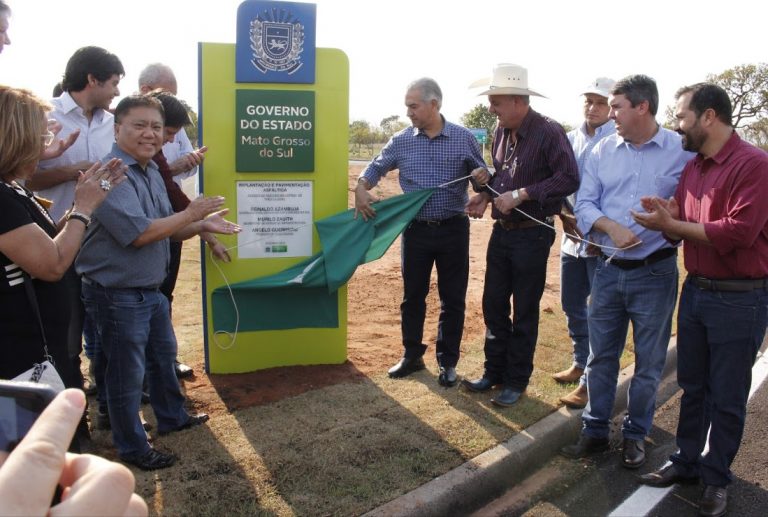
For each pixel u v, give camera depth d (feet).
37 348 8.67
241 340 16.72
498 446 12.80
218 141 15.74
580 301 16.21
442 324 16.16
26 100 8.22
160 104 11.38
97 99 13.74
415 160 15.79
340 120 16.35
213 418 13.78
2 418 2.76
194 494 10.74
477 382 15.64
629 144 12.61
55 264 8.41
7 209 8.02
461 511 11.29
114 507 2.46
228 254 16.17
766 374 18.60
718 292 11.16
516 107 14.12
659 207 10.94
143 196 11.45
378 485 11.16
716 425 11.46
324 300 17.15
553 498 12.10
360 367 17.35
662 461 13.61
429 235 15.84
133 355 11.41
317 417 13.87
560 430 13.96
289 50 15.58
